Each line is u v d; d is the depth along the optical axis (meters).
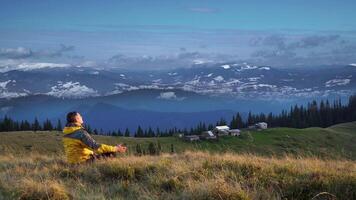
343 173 10.34
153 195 9.32
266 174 10.44
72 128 13.27
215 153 15.30
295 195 9.00
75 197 9.28
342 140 146.38
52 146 115.12
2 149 18.52
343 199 8.64
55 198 9.11
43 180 10.99
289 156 14.19
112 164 11.95
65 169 12.01
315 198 8.75
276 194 8.98
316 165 11.88
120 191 10.08
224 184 9.19
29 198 9.24
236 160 12.05
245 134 144.75
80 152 13.18
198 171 11.12
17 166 13.73
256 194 8.90
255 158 13.28
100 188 10.29
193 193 9.00
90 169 11.92
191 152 15.70
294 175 10.43
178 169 11.21
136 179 11.10
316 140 141.75
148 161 12.78
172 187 9.98
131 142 133.25
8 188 10.09
